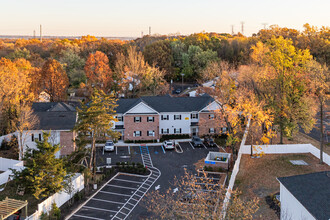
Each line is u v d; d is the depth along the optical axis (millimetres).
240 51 117188
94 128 38156
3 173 38906
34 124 48625
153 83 89938
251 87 54531
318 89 41344
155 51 113688
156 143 56312
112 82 87375
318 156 44656
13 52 132625
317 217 21750
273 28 116062
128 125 56781
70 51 118562
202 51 116438
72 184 35062
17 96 55656
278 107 47594
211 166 43688
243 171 40688
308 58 48844
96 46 136000
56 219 29781
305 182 26547
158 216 30609
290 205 26531
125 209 32219
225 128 60031
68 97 92000
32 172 31078
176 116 59312
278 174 38969
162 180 39656
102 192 36312
